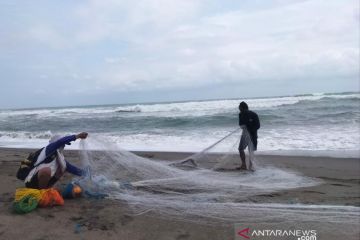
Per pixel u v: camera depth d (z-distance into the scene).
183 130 22.41
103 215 5.27
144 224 5.04
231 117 26.73
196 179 6.88
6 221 4.86
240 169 9.27
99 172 6.81
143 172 6.96
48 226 4.80
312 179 8.66
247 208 5.70
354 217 5.51
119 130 25.00
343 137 16.42
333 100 35.88
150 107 45.22
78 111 50.16
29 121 35.19
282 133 18.27
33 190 5.44
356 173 9.98
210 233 4.83
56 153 5.88
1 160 10.71
